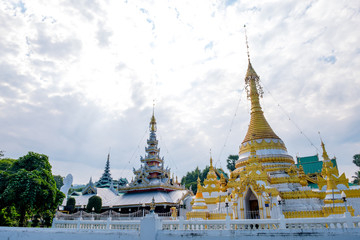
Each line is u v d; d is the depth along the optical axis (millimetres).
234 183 35375
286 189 34125
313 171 59500
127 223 20844
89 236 19250
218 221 17938
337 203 27297
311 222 15711
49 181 37281
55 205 36562
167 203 51094
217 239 16172
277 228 16750
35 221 40844
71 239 19484
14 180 32312
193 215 30766
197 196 32906
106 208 55875
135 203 52938
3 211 35438
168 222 19188
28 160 38312
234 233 15938
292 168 37125
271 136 42469
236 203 30109
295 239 14742
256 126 44438
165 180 64188
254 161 35125
